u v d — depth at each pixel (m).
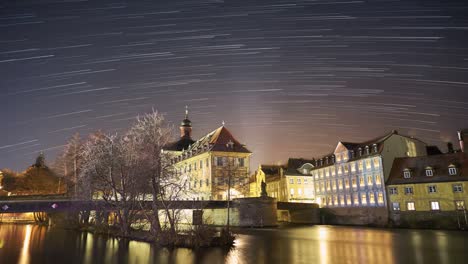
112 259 30.41
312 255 31.41
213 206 71.56
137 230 53.25
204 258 30.17
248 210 69.06
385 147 75.12
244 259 29.39
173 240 38.81
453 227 60.81
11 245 40.66
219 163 89.00
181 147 114.31
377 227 69.50
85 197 54.47
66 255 32.88
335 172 86.69
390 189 71.25
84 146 60.91
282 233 55.38
